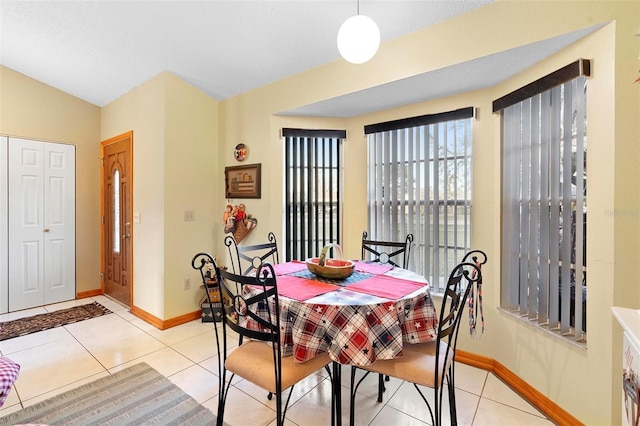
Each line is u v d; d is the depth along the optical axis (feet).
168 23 8.00
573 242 5.82
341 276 6.11
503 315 7.30
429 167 8.71
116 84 11.50
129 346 8.82
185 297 10.67
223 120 11.63
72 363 7.86
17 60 10.84
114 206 12.88
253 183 10.64
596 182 5.25
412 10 6.59
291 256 10.57
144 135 10.97
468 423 5.81
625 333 3.41
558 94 6.04
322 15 7.17
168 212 10.19
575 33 5.31
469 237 8.09
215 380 7.18
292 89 9.61
